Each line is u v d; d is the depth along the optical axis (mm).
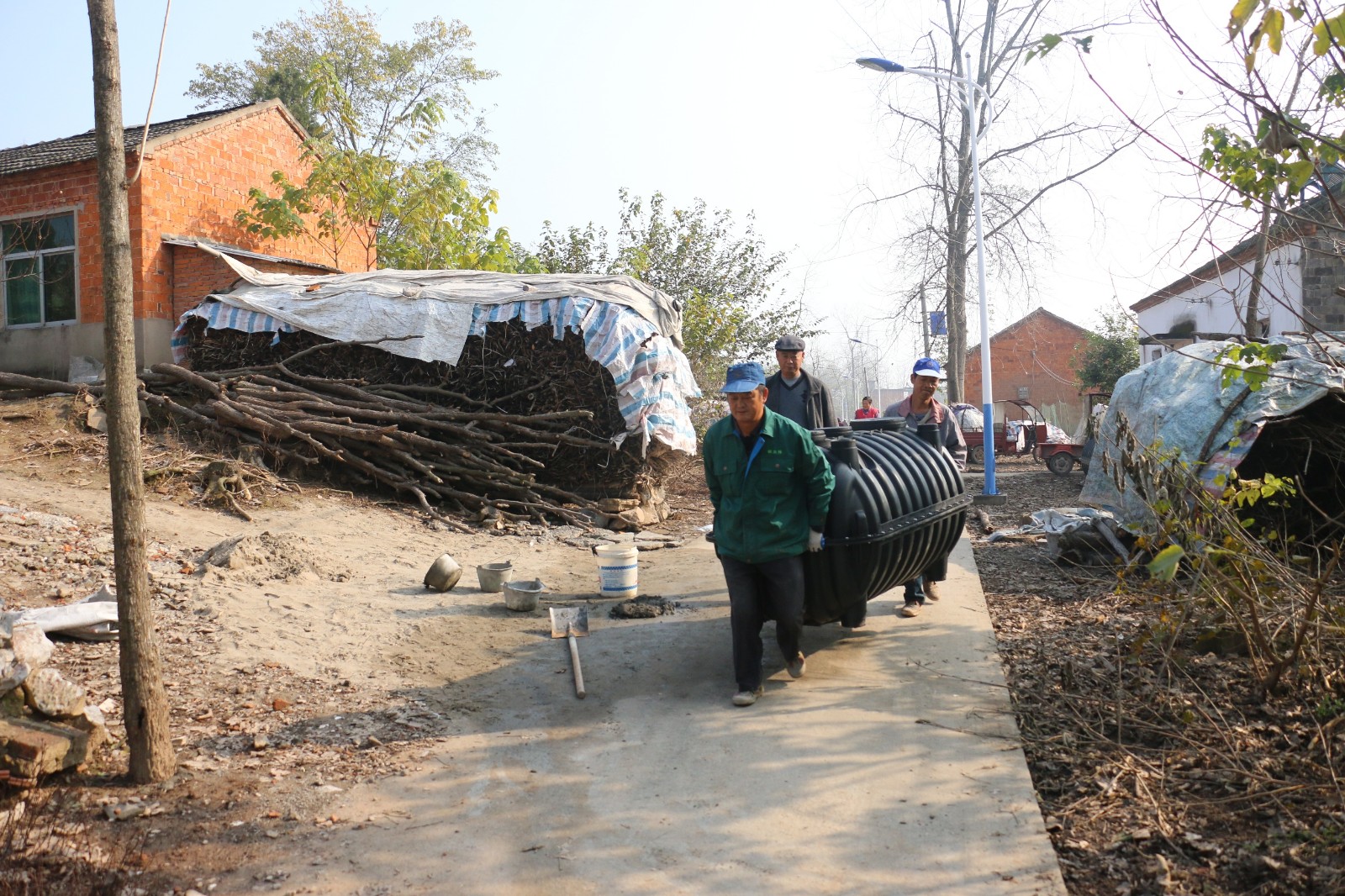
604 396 12219
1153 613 6910
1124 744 4859
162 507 9719
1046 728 5082
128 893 3566
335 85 19625
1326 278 13445
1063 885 3576
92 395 12562
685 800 4359
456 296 12586
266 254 17484
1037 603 7656
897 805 4242
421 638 6879
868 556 5828
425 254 20422
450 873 3754
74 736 4496
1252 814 4051
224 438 12055
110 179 4402
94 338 15312
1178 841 3875
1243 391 8281
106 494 9734
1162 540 6426
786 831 4047
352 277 13750
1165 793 4281
